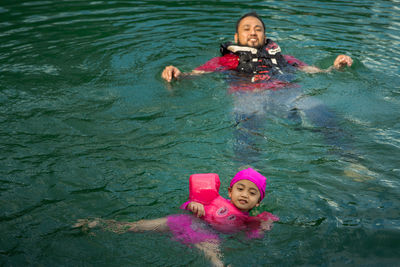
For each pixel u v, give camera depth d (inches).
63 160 142.9
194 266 97.8
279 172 138.1
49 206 119.0
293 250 102.3
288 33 301.0
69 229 109.5
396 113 181.3
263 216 116.4
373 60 247.3
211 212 120.0
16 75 219.8
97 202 121.9
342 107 186.7
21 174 133.7
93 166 140.1
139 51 262.7
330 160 145.3
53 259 98.9
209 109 184.5
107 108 185.3
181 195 126.8
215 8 366.9
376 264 96.8
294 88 204.4
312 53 261.7
